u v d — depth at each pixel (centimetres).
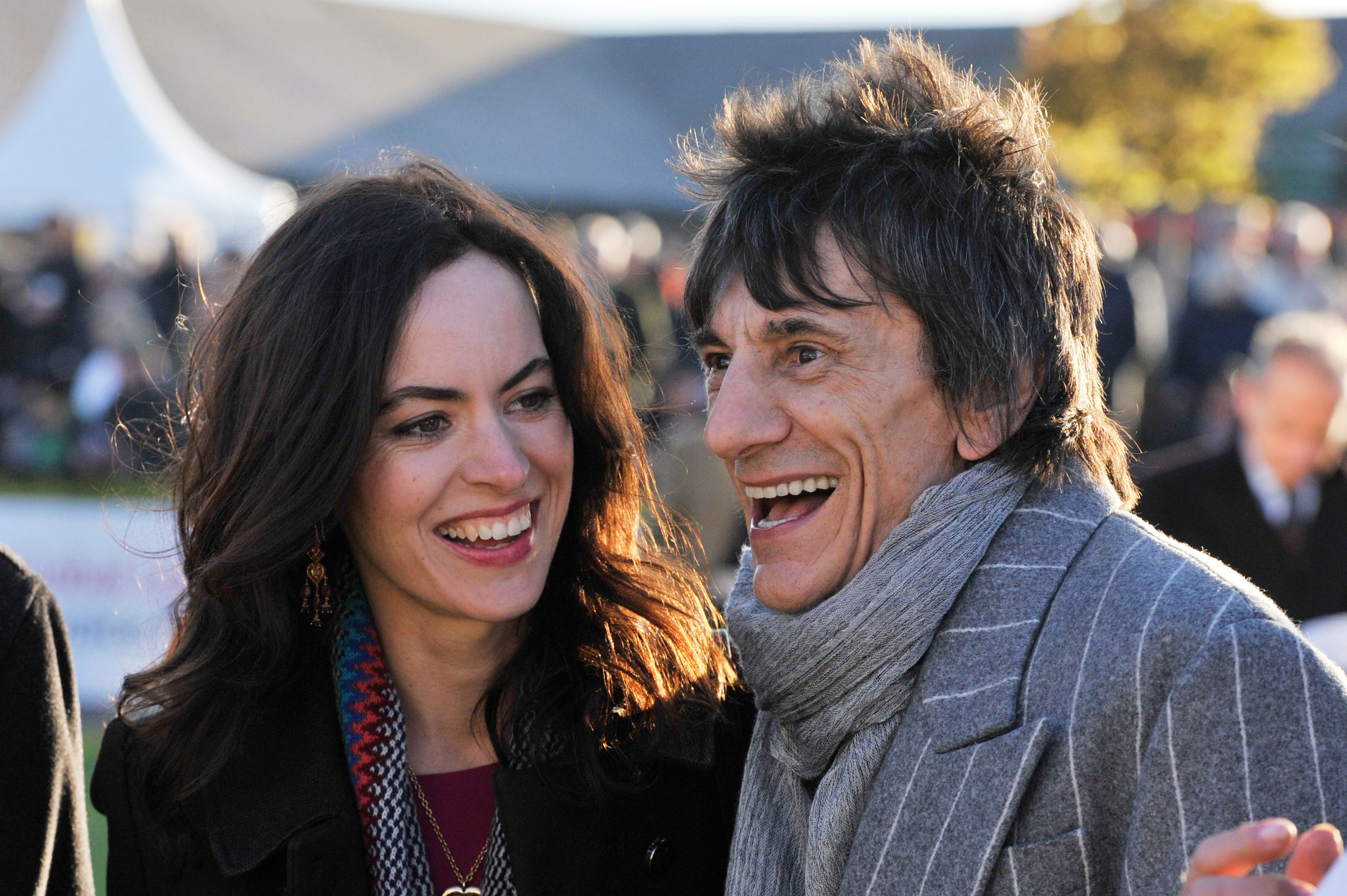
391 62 1381
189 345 215
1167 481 434
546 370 190
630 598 203
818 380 166
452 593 186
